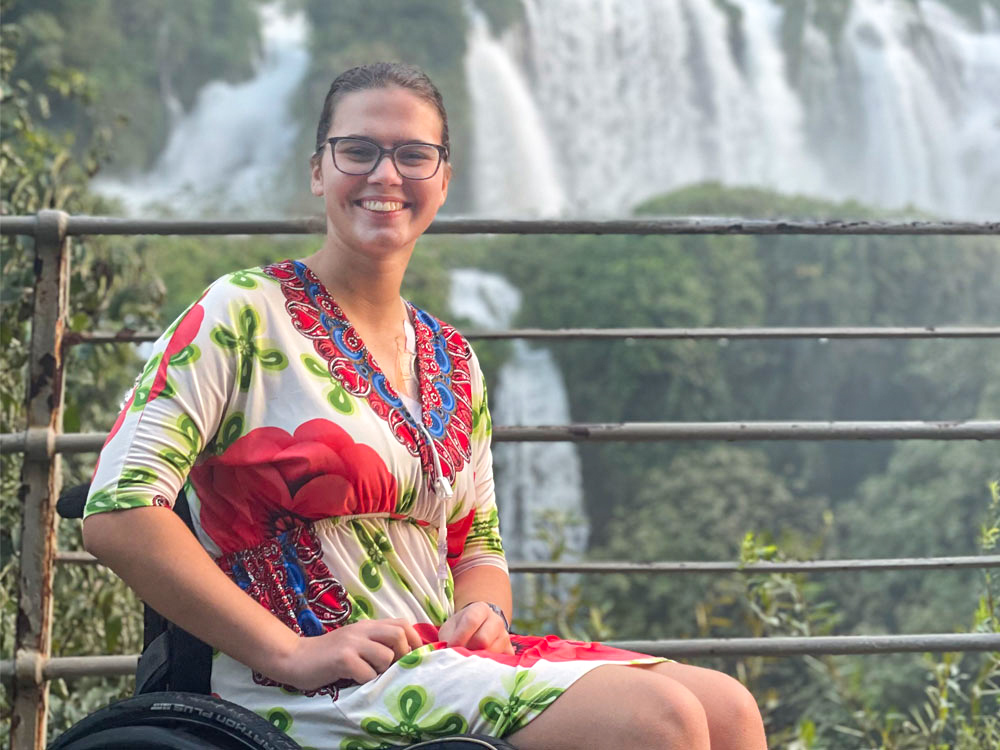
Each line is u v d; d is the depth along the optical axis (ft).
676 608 59.72
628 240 94.43
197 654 5.00
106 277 11.02
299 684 4.69
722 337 8.38
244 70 131.85
